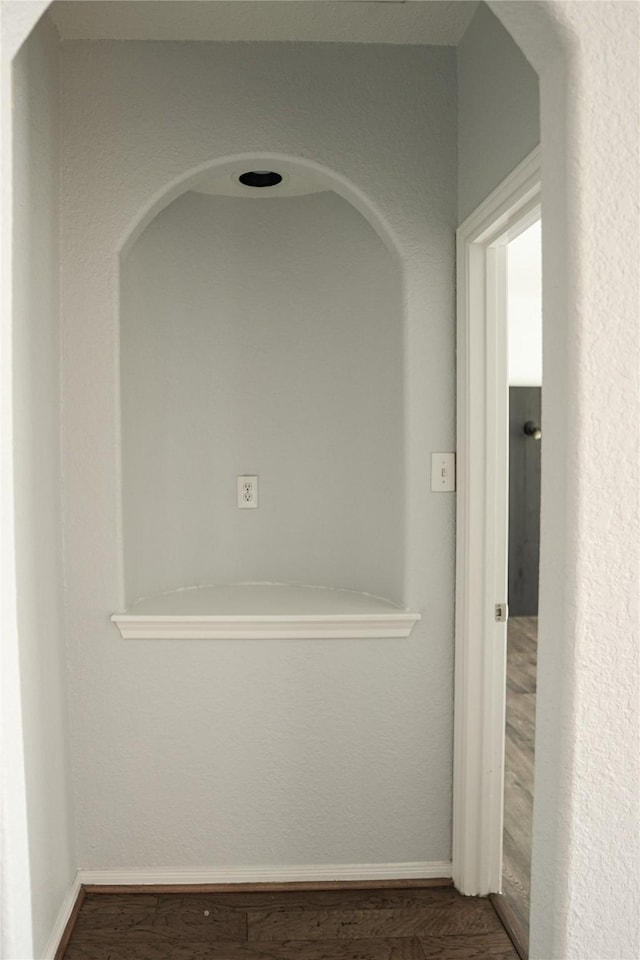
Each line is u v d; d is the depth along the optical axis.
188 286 2.39
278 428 2.49
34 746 1.77
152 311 2.29
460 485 2.12
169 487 2.38
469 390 2.06
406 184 2.10
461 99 2.07
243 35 2.01
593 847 1.13
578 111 1.06
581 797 1.12
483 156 1.90
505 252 2.06
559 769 1.14
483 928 2.00
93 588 2.09
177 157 2.04
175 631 2.12
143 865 2.18
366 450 2.37
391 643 2.18
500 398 2.08
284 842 2.21
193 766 2.17
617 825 1.13
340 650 2.17
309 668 2.17
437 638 2.19
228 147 2.04
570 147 1.07
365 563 2.39
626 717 1.12
